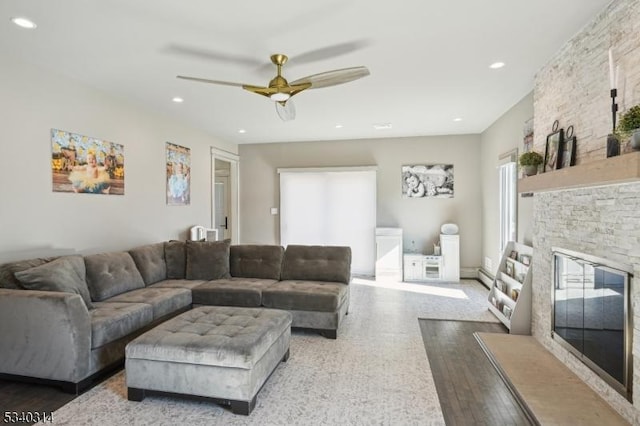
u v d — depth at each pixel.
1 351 2.53
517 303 3.61
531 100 4.02
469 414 2.24
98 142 3.88
